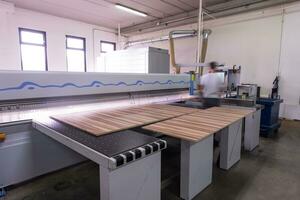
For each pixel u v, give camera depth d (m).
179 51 7.28
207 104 2.92
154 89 2.93
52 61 6.95
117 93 2.59
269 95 4.96
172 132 1.48
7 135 1.82
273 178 2.31
